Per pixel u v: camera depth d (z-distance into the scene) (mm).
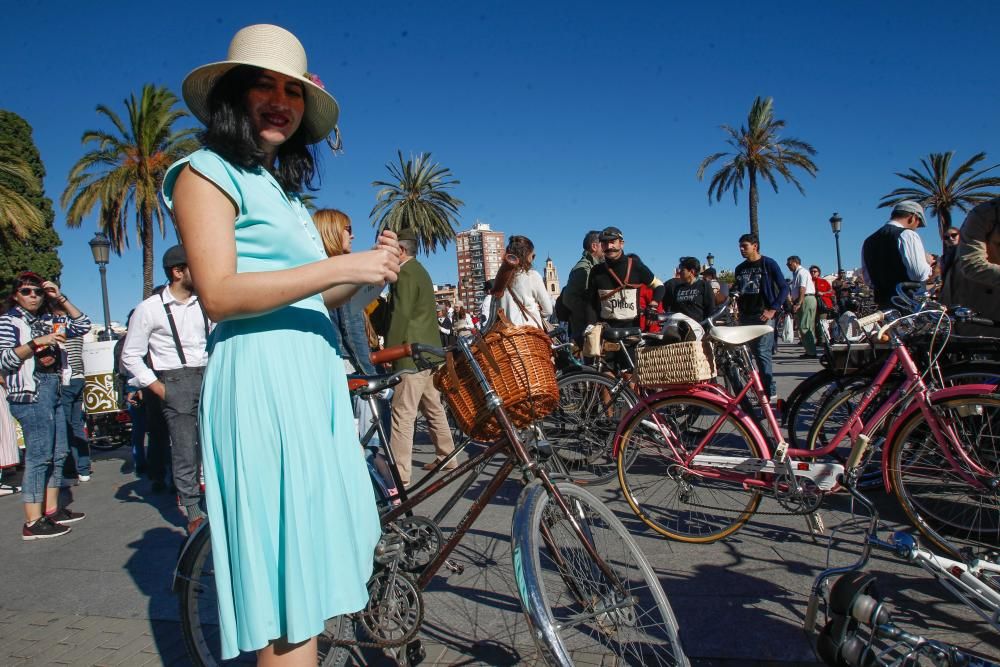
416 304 4828
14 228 22516
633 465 3770
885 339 3258
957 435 3049
